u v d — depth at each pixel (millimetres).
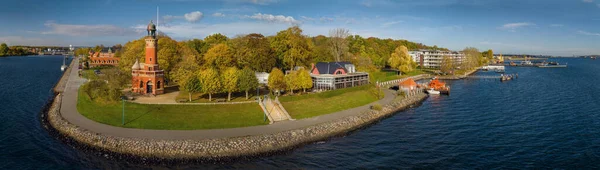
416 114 85125
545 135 64812
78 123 63906
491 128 70438
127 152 52281
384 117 81000
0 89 113062
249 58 113062
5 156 51312
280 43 120312
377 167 49781
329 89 102625
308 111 77875
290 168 49000
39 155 51781
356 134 66188
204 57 105250
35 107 85562
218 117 68438
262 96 87562
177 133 58719
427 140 62500
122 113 68625
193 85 78500
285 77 91188
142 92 88812
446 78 178250
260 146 55781
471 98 110188
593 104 97000
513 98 109375
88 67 198000
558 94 117875
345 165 50438
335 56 148625
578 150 56406
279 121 68938
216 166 48875
